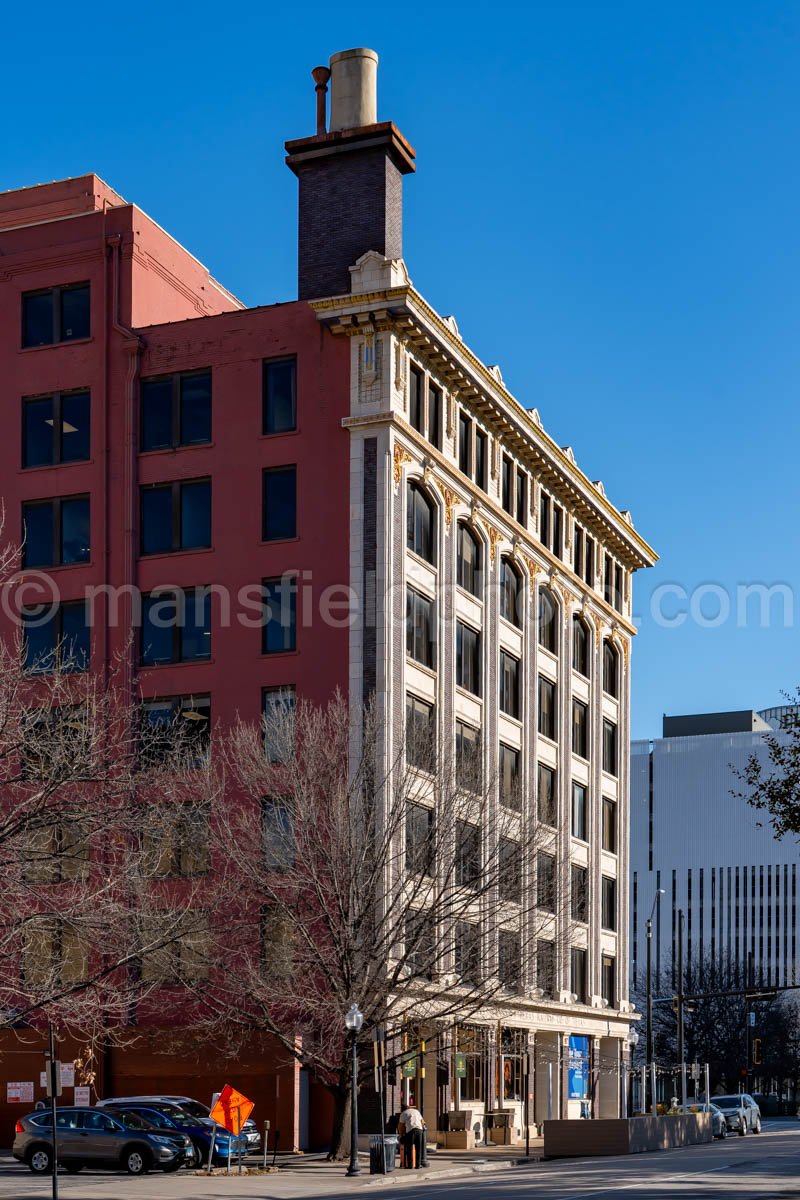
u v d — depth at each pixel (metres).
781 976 168.25
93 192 58.25
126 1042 46.06
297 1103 46.44
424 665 52.56
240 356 52.81
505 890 46.81
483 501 57.91
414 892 42.78
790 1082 149.88
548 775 64.94
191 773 46.06
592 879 69.19
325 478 51.06
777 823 36.03
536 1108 62.44
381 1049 42.62
